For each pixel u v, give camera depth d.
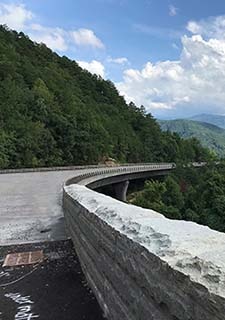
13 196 19.28
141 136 137.00
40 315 4.79
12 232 9.88
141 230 3.63
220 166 87.25
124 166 87.88
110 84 173.75
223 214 43.97
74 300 5.20
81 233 6.69
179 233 3.26
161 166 96.00
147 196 56.72
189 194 55.19
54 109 90.75
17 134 68.81
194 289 2.36
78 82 156.00
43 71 129.12
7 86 86.81
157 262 2.89
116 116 138.75
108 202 6.11
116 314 4.08
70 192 9.48
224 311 2.07
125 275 3.75
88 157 86.88
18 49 141.12
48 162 74.12
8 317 4.76
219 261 2.46
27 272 6.52
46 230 10.02
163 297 2.80
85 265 6.16
